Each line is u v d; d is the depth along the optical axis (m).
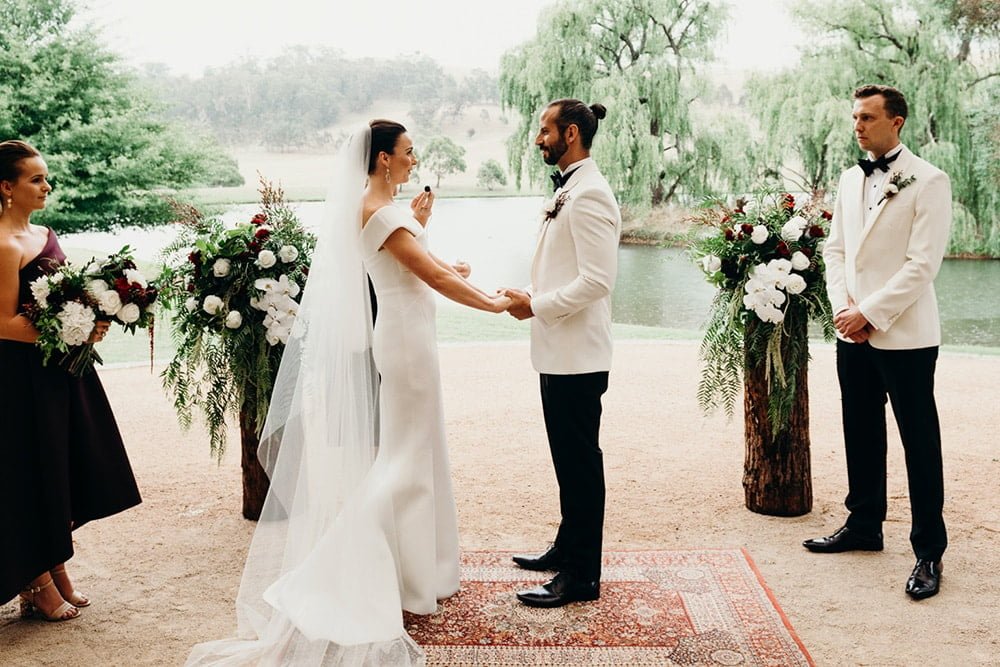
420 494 3.10
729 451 5.27
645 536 3.90
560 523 3.84
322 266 3.09
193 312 3.93
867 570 3.48
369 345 3.17
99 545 3.87
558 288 3.14
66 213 17.88
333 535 2.98
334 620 2.84
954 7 16.62
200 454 5.33
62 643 2.95
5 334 2.95
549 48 17.17
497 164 23.78
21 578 2.95
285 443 3.14
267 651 2.81
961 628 2.96
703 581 3.37
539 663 2.76
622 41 18.56
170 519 4.21
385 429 3.15
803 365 4.04
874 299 3.31
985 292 14.17
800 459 4.10
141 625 3.09
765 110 16.69
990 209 16.08
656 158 16.70
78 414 3.15
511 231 19.34
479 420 6.06
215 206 19.17
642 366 7.97
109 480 3.23
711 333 4.14
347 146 3.08
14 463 2.95
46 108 17.92
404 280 3.13
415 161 3.19
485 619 3.08
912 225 3.32
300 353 3.18
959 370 7.59
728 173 17.48
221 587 3.41
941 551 3.31
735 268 4.00
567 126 3.10
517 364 8.11
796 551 3.70
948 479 4.59
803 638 2.92
